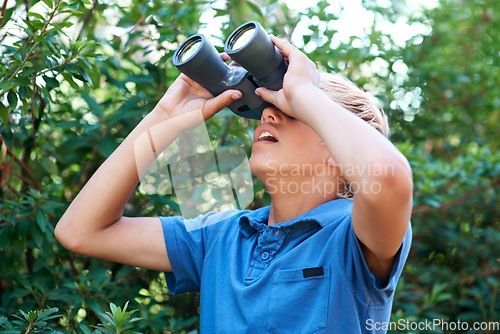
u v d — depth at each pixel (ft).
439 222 10.87
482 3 11.35
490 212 11.45
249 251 4.20
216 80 4.15
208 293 4.29
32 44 5.61
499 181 9.80
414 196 8.91
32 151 7.14
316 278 3.76
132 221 4.67
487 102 11.50
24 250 6.57
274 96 4.00
